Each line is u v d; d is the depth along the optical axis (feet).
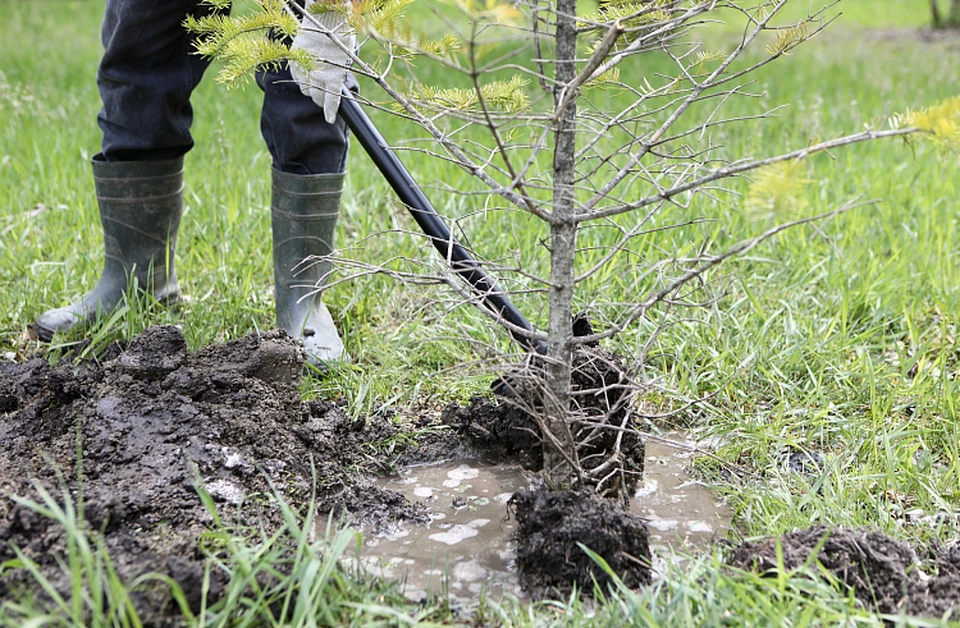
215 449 8.56
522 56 29.27
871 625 6.50
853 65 33.17
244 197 16.10
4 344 11.72
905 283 12.89
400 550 8.10
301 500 8.55
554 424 7.96
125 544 7.02
